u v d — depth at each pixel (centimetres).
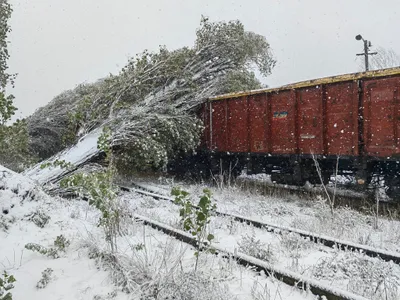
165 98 1407
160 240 613
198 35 1652
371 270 468
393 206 934
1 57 1391
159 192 1180
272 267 466
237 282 454
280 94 1173
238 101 1339
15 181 770
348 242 586
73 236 624
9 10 1402
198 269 473
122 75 1432
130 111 1304
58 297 423
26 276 480
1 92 780
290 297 416
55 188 1030
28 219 692
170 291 411
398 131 879
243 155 1355
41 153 1898
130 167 1418
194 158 1616
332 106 1022
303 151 1109
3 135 854
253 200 1034
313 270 487
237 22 1658
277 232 675
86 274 482
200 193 1179
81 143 1266
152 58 1473
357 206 960
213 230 689
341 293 394
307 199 1074
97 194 571
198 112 1540
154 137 1305
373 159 929
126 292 428
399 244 633
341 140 1002
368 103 936
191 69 1539
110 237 545
